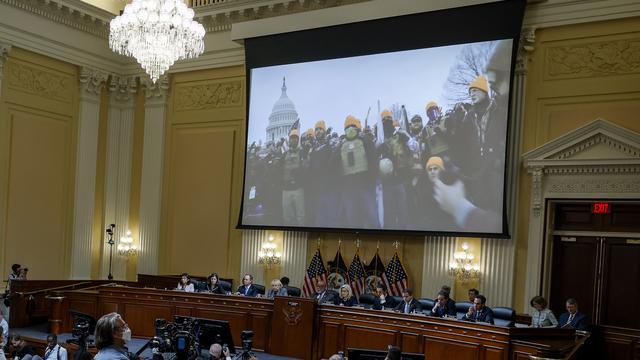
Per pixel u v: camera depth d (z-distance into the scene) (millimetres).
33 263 15055
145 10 10102
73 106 16031
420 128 12562
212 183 15641
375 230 12891
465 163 12000
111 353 3920
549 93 11672
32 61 15062
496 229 11594
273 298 10867
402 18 12922
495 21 11875
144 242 16297
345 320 10133
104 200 16688
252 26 14727
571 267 11516
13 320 12867
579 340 8523
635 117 10867
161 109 16422
